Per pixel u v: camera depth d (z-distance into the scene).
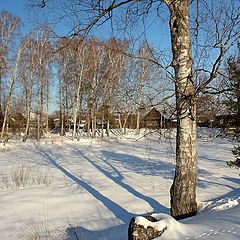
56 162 19.09
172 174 14.88
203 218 5.15
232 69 6.09
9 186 11.72
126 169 16.44
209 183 12.47
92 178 13.73
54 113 54.66
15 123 40.12
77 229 6.94
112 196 10.20
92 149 26.17
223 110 9.58
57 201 9.55
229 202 7.02
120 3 6.55
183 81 6.12
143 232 4.41
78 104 35.62
